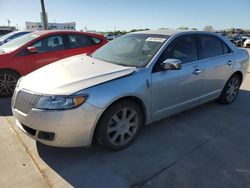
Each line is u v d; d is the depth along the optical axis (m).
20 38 6.38
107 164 3.04
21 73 5.65
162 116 3.76
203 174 2.86
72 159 3.13
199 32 4.35
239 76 5.24
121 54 3.90
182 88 3.87
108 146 3.19
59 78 3.11
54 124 2.77
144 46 3.85
